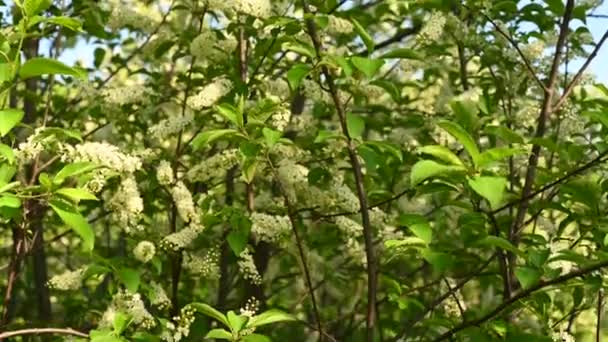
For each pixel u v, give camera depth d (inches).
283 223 90.0
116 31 110.0
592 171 96.6
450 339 83.8
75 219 75.1
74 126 113.3
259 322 77.7
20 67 75.5
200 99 93.7
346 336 104.3
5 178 78.3
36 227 103.2
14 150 81.1
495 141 100.1
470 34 106.5
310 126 105.5
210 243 102.3
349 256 115.1
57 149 84.5
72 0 108.8
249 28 97.0
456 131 72.6
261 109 82.2
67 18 77.9
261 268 108.1
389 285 98.4
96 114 107.0
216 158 92.0
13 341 98.9
